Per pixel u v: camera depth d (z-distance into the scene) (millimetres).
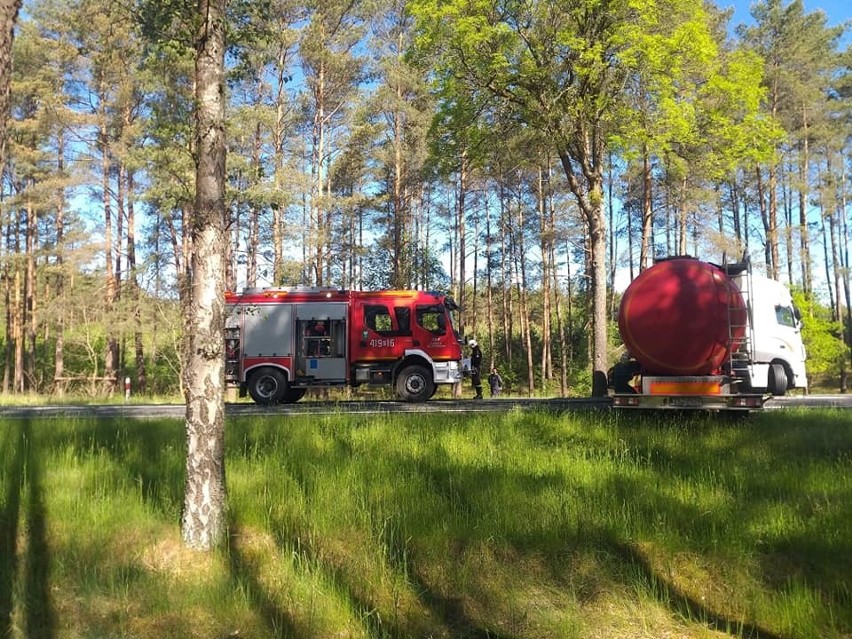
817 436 9656
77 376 34219
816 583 5312
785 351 17344
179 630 4652
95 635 4551
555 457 8195
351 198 31250
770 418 11523
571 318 49750
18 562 5434
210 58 5980
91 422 11219
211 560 5488
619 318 11727
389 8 31094
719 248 28109
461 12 17422
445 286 43812
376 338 18688
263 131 29219
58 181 30922
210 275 5867
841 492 6852
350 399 21203
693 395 11211
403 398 18656
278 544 5855
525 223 43469
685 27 16875
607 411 11953
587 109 17875
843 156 41094
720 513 6277
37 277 41531
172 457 8195
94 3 9023
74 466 7773
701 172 20141
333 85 32031
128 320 29719
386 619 4883
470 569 5441
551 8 17438
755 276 17734
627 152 17578
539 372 46594
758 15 36500
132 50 8297
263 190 24984
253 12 8281
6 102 4242
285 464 7820
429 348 18750
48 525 6074
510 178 38500
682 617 4992
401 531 5941
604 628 4906
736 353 11570
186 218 26781
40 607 4910
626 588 5316
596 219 19344
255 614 4840
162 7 7117
